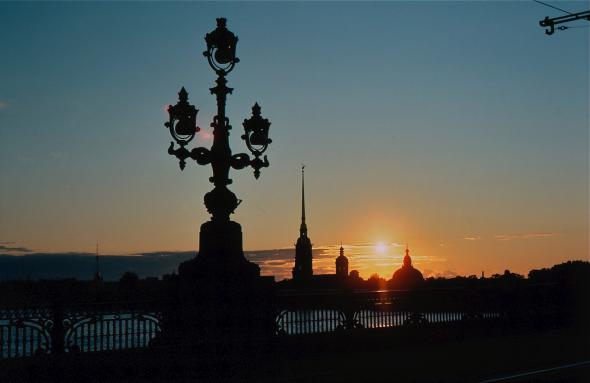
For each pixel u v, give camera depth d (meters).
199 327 21.61
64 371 18.97
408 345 27.17
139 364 20.25
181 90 22.47
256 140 23.36
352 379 19.47
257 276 22.98
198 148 22.69
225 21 23.45
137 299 20.95
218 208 22.77
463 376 19.97
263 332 22.78
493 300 31.58
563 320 35.59
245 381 19.92
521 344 27.98
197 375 21.00
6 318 18.23
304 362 22.67
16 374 18.16
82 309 19.66
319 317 24.52
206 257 22.47
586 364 22.22
